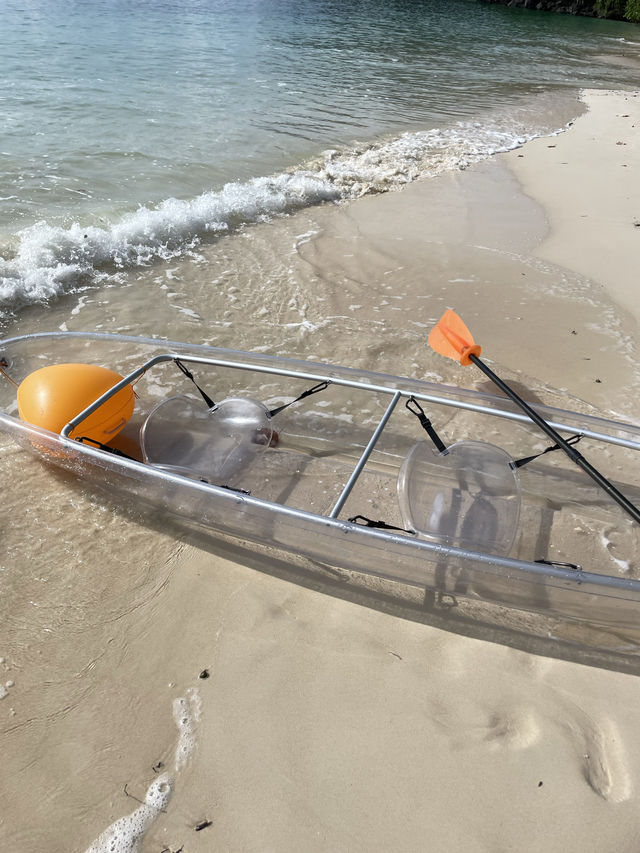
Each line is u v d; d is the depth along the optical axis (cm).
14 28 999
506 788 150
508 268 422
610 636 187
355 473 202
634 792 151
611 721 166
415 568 186
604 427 246
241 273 393
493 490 205
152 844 139
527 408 224
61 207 450
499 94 986
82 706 164
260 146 623
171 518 219
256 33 1211
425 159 641
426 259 429
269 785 149
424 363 313
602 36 1848
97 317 333
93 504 223
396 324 347
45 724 160
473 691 171
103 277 372
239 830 141
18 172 498
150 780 149
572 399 292
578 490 227
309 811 145
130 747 156
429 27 1587
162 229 428
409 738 159
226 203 471
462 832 142
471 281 402
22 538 209
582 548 206
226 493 195
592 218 511
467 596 190
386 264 418
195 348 276
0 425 235
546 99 982
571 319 363
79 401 228
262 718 162
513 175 614
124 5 1316
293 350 316
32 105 655
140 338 284
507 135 760
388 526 193
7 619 184
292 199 508
